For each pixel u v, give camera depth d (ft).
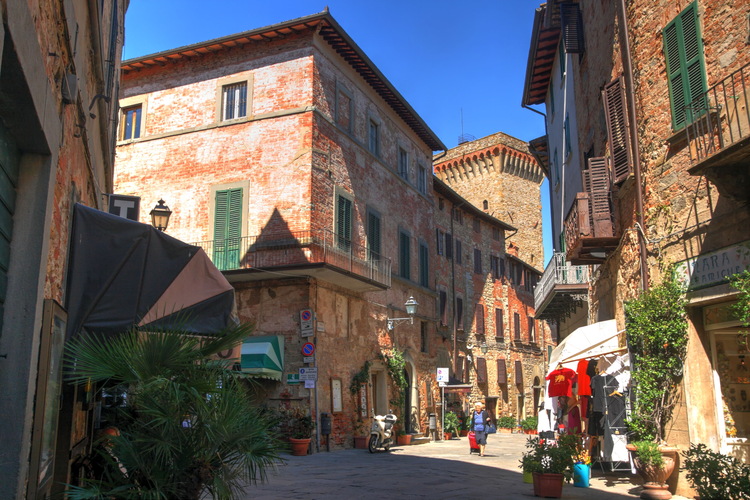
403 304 88.89
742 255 29.43
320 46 72.33
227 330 21.99
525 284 151.53
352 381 72.64
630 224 40.88
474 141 170.81
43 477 17.46
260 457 19.57
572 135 62.08
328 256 68.59
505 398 131.95
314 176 68.64
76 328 21.34
